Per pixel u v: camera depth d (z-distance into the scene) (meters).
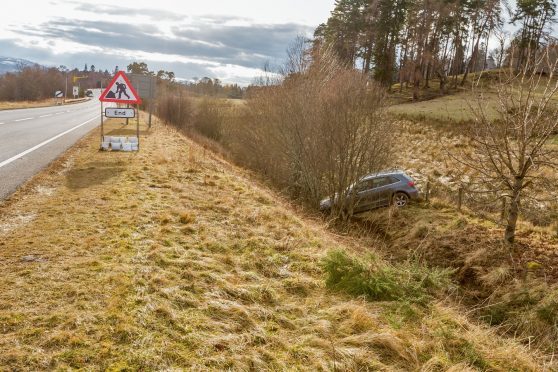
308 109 17.23
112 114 15.82
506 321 8.34
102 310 4.32
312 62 18.97
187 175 12.55
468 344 5.00
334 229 13.83
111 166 12.48
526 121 10.12
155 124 33.53
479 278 10.66
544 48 10.00
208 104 34.84
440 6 60.19
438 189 19.00
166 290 4.93
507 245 11.49
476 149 12.50
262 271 6.43
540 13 62.12
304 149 17.30
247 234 7.96
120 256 5.80
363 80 16.56
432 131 35.53
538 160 10.55
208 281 5.54
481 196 16.03
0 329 3.82
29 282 4.76
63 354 3.57
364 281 6.04
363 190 16.55
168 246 6.62
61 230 6.62
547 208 14.84
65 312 4.20
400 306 5.61
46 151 14.55
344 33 61.62
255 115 22.92
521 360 5.07
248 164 24.05
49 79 125.25
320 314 5.19
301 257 7.16
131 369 3.51
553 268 10.48
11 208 7.57
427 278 7.02
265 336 4.42
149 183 10.80
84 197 8.73
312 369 3.99
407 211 15.86
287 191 18.75
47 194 8.77
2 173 10.34
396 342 4.62
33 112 39.50
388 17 62.06
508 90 10.25
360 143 15.93
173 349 3.88
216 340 4.12
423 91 66.50
